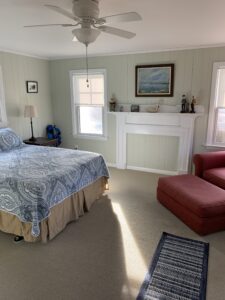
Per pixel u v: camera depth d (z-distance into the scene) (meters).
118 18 1.96
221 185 3.03
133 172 4.62
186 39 3.35
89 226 2.72
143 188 3.81
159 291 1.80
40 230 2.33
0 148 3.51
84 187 2.99
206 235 2.52
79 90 5.02
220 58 3.76
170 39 3.36
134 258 2.17
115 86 4.60
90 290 1.82
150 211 3.06
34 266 2.08
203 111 4.03
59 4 2.05
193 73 3.98
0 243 2.40
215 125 4.06
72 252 2.26
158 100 4.32
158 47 3.92
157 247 2.33
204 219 2.44
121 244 2.38
